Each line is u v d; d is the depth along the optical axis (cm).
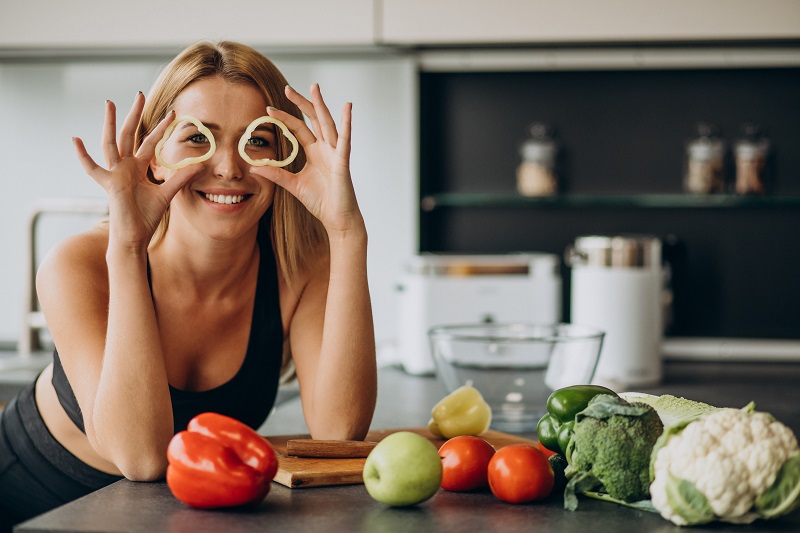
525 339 170
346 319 138
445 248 332
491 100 328
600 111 327
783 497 91
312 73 308
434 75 329
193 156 131
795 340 314
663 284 308
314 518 97
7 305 321
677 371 274
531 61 306
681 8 280
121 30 288
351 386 139
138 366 121
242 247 142
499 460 103
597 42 289
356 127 308
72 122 318
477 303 259
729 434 91
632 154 327
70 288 133
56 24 288
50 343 313
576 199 318
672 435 95
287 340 159
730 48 299
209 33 285
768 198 311
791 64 304
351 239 137
